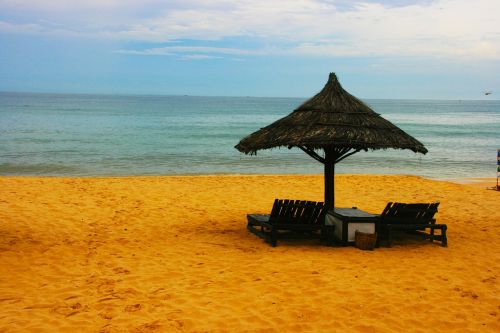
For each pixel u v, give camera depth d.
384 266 7.27
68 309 5.35
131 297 5.77
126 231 9.49
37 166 25.23
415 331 4.97
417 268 7.21
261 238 9.05
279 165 27.66
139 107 133.12
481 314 5.46
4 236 8.75
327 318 5.22
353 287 6.24
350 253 8.01
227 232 9.59
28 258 7.44
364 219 8.44
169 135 46.72
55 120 65.81
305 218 8.49
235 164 27.78
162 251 8.03
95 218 10.59
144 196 13.58
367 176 19.66
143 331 4.79
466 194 15.52
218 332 4.80
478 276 6.91
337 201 14.00
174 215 11.23
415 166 28.31
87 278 6.52
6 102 154.12
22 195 12.98
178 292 5.96
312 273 6.82
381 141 8.20
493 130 62.41
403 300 5.82
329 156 9.05
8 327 4.81
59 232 9.23
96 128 53.06
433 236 8.87
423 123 80.12
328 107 8.66
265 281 6.42
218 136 46.41
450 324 5.17
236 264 7.27
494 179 22.48
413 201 14.15
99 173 23.47
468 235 9.71
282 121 9.02
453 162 30.19
